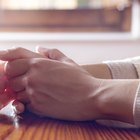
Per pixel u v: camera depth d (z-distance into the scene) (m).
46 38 1.72
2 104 0.68
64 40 1.70
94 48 1.70
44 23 1.85
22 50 0.66
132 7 1.83
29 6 1.84
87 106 0.60
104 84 0.61
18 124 0.61
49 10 1.84
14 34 1.81
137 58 0.80
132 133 0.55
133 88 0.58
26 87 0.64
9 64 0.65
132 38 1.71
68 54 1.70
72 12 1.85
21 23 1.84
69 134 0.54
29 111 0.66
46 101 0.62
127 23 1.85
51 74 0.62
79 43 1.70
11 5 1.84
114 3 1.85
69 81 0.61
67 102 0.61
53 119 0.64
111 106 0.58
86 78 0.62
